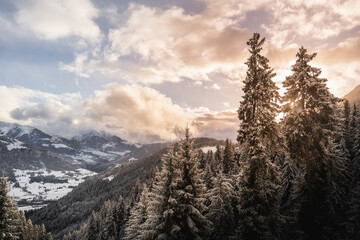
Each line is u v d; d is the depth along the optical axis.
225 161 54.66
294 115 18.42
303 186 19.91
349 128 43.88
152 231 17.19
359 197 20.67
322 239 17.75
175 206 17.41
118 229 53.16
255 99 17.23
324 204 19.09
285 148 17.84
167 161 18.98
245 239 16.12
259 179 16.50
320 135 18.44
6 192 25.00
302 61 18.98
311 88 18.38
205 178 41.59
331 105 17.47
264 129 16.91
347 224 18.67
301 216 19.36
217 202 27.56
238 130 17.44
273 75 17.14
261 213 16.16
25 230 58.81
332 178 20.78
